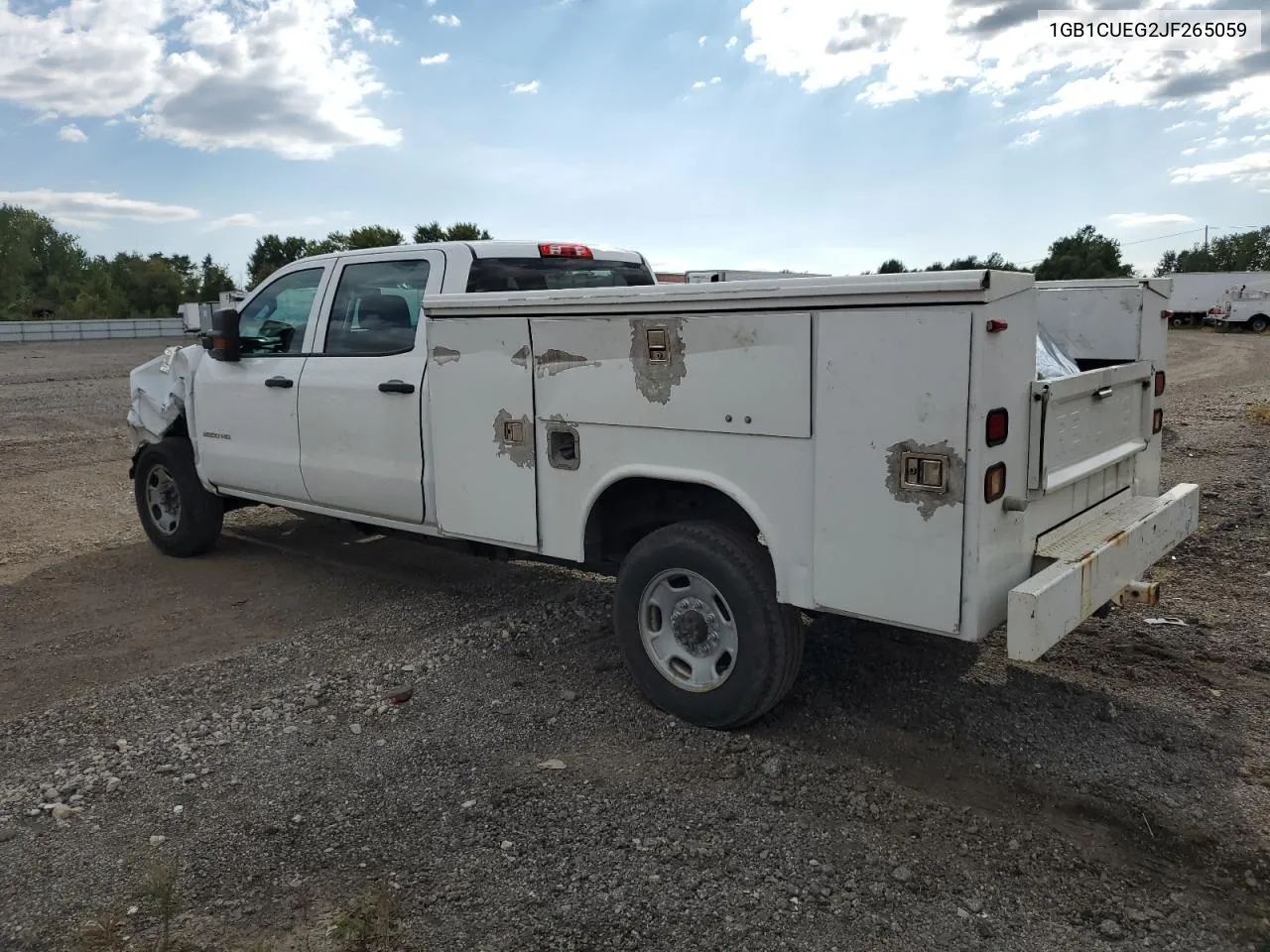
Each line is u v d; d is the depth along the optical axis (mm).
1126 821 3377
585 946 2781
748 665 3889
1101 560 3627
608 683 4586
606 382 4168
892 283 3289
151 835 3398
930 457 3311
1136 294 4586
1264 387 17766
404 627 5500
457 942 2805
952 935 2809
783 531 3729
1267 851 3189
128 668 5035
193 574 6699
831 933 2820
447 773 3781
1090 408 3926
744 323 3689
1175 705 4258
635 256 6367
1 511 8844
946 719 4156
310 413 5773
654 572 4152
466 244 5254
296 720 4285
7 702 4629
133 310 76562
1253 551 6414
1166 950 2742
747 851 3223
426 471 5180
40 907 3018
